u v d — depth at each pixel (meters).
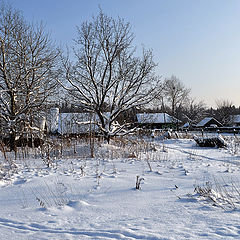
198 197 4.71
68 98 16.12
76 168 8.58
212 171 8.09
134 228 3.24
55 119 21.16
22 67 14.52
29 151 12.93
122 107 16.80
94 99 16.72
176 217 3.66
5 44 14.05
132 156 11.73
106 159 10.74
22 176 7.21
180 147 17.94
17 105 15.70
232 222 3.28
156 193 5.38
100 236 3.02
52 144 12.83
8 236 3.15
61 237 3.05
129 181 6.59
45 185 6.16
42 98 14.95
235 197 4.77
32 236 3.12
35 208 4.48
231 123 53.56
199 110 60.50
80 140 16.06
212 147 17.66
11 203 4.89
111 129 17.36
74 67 16.58
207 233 2.91
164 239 2.79
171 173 7.80
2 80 14.68
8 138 15.49
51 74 15.26
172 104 53.94
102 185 6.13
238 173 7.68
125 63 17.23
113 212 4.13
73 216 3.98
